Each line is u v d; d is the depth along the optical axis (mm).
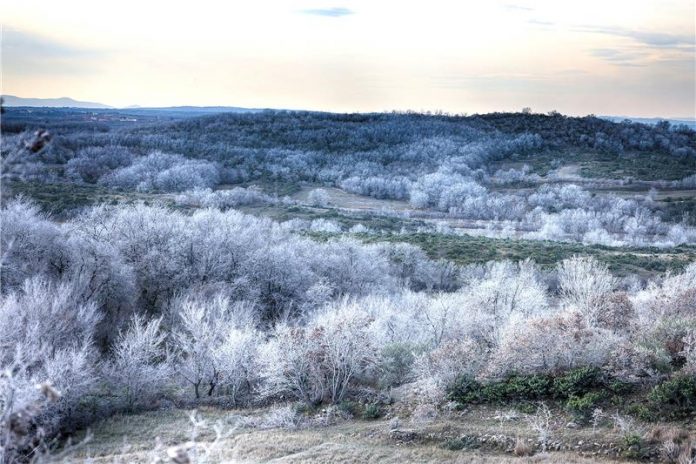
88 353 28812
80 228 46375
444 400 25266
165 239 47969
